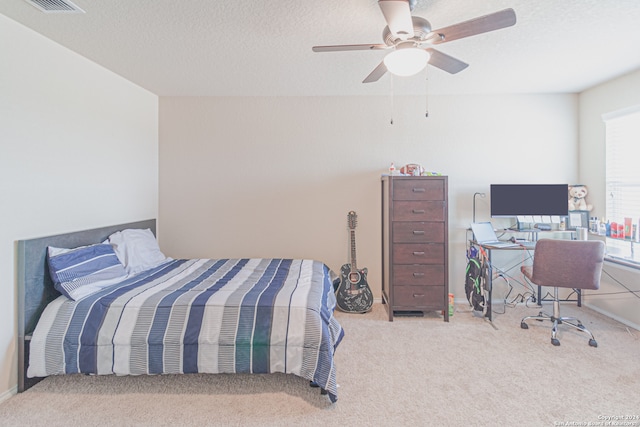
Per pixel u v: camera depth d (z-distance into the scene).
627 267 2.78
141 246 2.96
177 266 3.04
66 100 2.39
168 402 1.94
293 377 2.19
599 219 3.29
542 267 2.72
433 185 3.15
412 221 3.17
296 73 2.92
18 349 2.02
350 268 3.50
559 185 3.32
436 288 3.17
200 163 3.65
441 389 2.05
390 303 3.18
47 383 2.11
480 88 3.36
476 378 2.17
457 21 2.03
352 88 3.35
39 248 2.13
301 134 3.63
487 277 3.20
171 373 2.01
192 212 3.67
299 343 1.96
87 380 2.14
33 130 2.13
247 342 1.97
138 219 3.30
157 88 3.35
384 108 3.61
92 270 2.33
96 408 1.88
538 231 3.35
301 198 3.66
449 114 3.59
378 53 2.50
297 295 2.17
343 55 2.54
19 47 2.03
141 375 2.21
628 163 3.01
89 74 2.61
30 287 2.06
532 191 3.36
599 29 2.13
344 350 2.57
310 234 3.67
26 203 2.09
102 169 2.78
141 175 3.34
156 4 1.83
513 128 3.57
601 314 3.26
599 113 3.26
